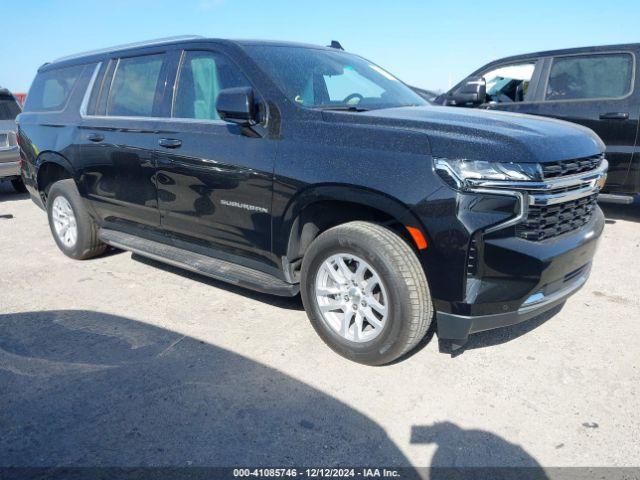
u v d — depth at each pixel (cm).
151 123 398
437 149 263
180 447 238
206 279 450
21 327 360
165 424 254
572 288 302
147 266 488
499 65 698
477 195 254
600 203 743
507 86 693
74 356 319
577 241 286
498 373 297
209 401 271
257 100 333
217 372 299
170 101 392
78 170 465
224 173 343
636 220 646
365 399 273
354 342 302
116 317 374
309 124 310
